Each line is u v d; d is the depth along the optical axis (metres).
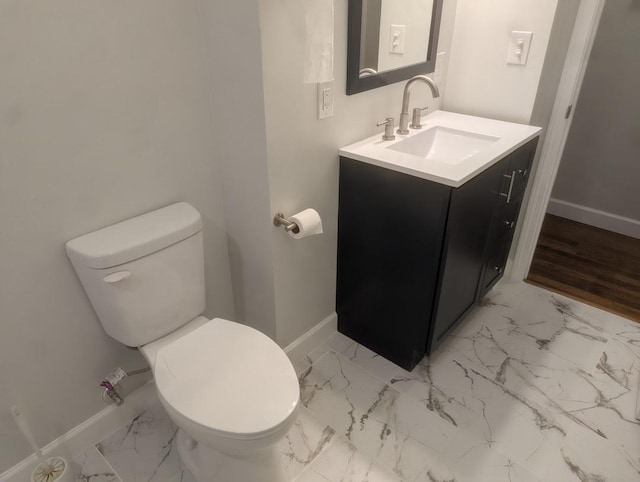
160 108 1.33
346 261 1.83
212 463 1.28
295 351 1.85
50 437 1.43
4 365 1.25
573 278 2.42
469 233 1.61
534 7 1.79
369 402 1.68
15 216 1.14
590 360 1.87
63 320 1.33
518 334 2.02
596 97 2.62
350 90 1.53
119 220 1.36
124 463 1.47
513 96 1.97
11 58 1.03
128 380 1.60
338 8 1.39
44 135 1.13
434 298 1.62
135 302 1.29
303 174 1.52
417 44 1.80
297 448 1.51
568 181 2.92
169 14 1.26
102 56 1.17
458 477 1.41
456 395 1.71
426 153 1.93
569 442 1.52
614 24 2.41
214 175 1.56
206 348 1.31
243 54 1.25
